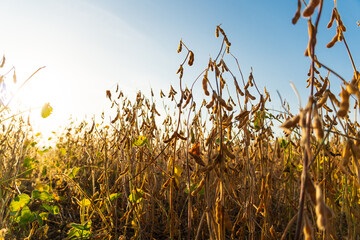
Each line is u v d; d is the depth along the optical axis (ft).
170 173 6.35
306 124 2.35
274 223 7.88
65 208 9.37
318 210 2.17
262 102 5.08
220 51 4.95
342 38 3.76
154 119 7.77
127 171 6.84
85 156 11.98
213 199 5.14
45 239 7.45
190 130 6.98
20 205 6.64
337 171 6.39
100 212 7.15
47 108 5.88
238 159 7.48
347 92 2.65
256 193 6.70
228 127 5.07
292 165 6.36
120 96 7.98
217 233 4.75
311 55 2.52
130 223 8.25
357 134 3.76
